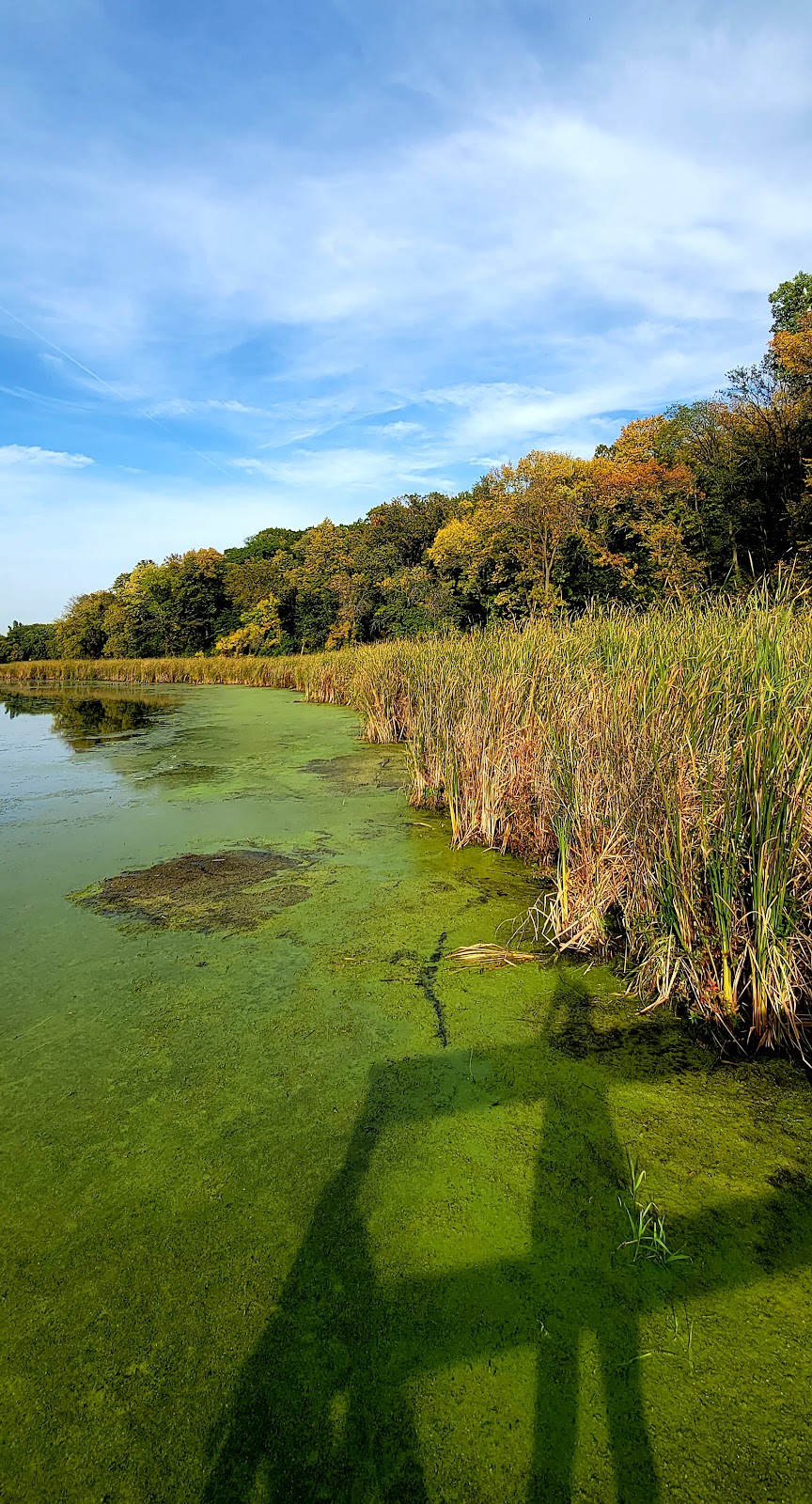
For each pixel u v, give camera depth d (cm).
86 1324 169
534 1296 172
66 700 1989
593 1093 246
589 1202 200
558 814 411
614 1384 152
